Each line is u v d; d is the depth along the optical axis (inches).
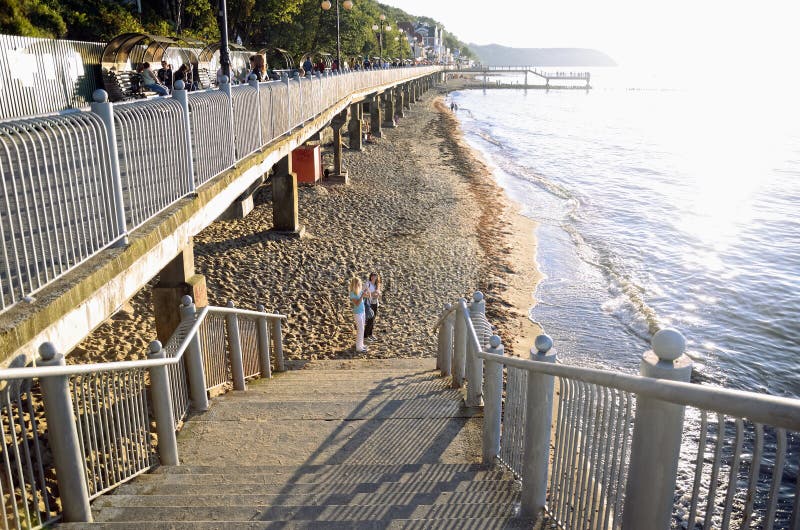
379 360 421.1
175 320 295.3
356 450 230.1
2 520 129.9
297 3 1688.0
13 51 562.3
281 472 205.9
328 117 800.9
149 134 249.3
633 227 1015.0
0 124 169.3
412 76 2507.4
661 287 723.4
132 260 221.0
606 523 114.3
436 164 1374.3
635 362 513.7
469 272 677.9
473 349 262.5
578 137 2479.1
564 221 1011.3
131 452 194.7
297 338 471.5
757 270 801.6
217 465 217.2
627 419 105.2
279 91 514.9
